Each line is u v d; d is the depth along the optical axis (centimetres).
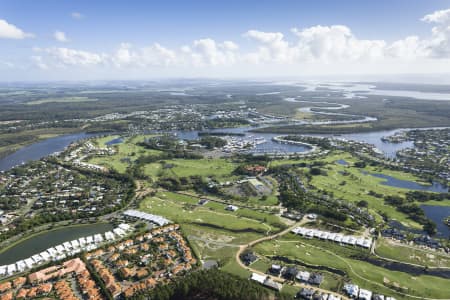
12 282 15112
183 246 18200
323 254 17675
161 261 16700
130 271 15812
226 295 13838
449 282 15262
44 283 15138
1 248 18562
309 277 15450
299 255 17512
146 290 14638
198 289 14362
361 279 15400
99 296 14288
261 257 17312
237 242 18938
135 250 17950
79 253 17412
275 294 14275
